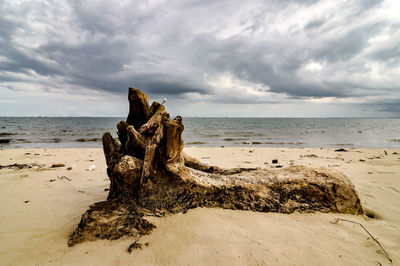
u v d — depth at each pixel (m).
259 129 43.41
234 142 21.17
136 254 2.31
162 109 4.12
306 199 3.39
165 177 3.36
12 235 2.80
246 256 2.25
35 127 42.00
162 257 2.25
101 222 2.74
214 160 9.77
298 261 2.20
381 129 45.53
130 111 4.39
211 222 2.85
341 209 3.34
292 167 3.96
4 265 2.21
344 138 25.06
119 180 3.27
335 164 8.48
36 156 10.34
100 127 45.22
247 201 3.28
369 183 5.39
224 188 3.36
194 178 3.38
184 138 25.03
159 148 3.33
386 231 2.82
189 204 3.19
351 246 2.47
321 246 2.45
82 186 5.23
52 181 5.60
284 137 26.39
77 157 10.24
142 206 3.06
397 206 3.86
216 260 2.19
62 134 27.34
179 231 2.67
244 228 2.76
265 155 11.52
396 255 2.31
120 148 3.97
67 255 2.35
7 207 3.77
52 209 3.73
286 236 2.63
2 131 30.25
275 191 3.42
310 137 26.34
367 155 11.47
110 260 2.24
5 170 6.84
